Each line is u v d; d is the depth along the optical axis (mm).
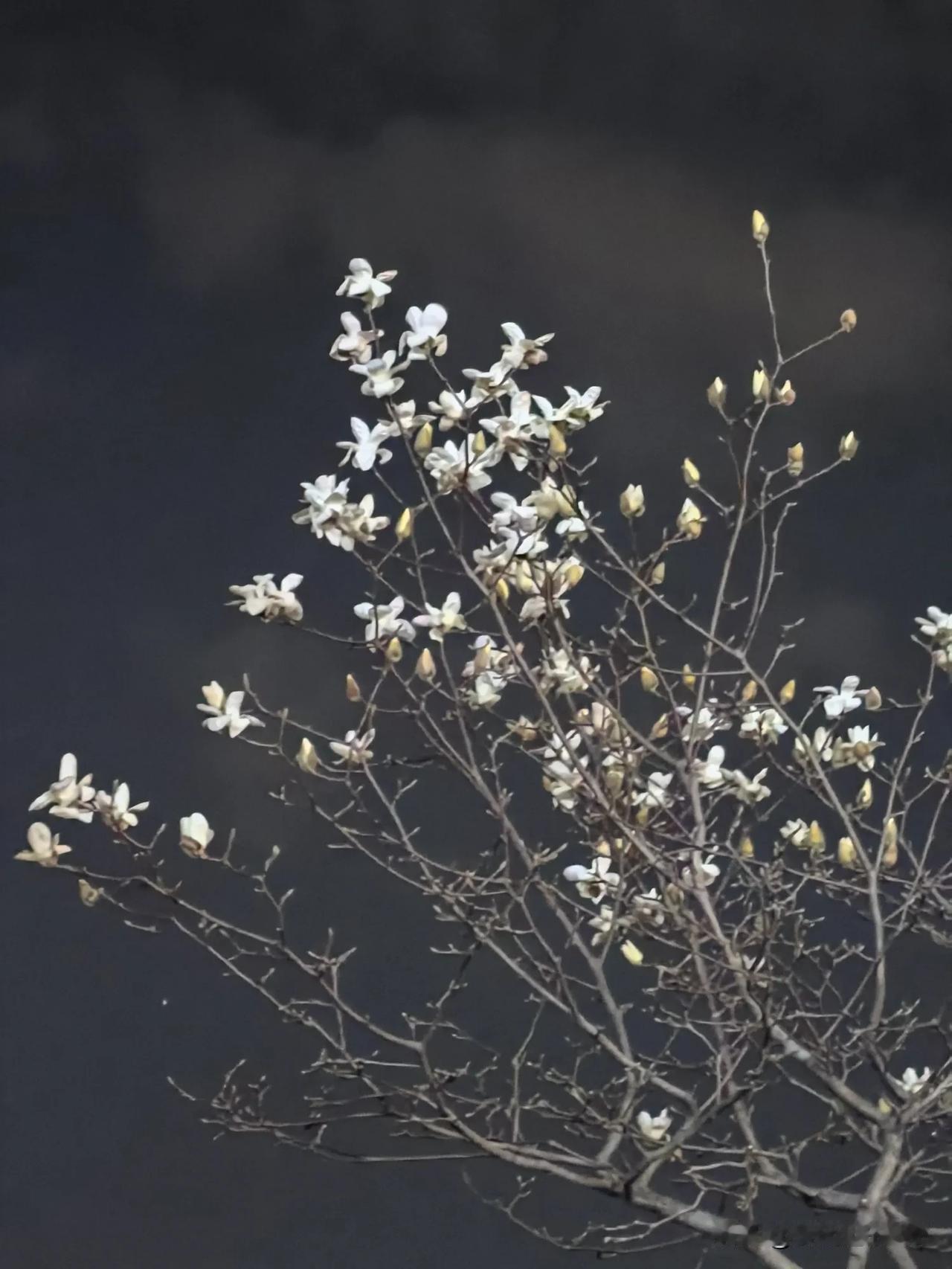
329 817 16812
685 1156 17344
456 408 16672
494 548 16672
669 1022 16906
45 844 16672
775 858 17031
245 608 16750
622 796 16719
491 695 16891
